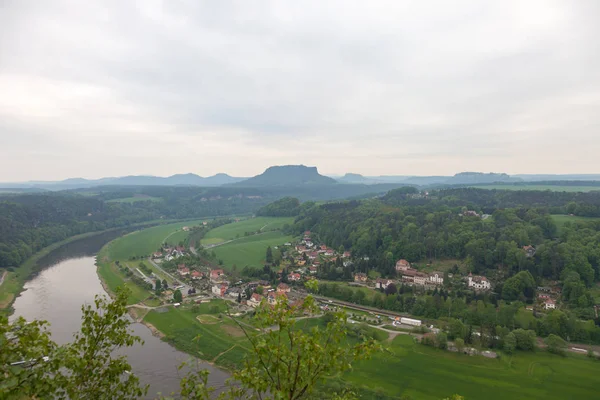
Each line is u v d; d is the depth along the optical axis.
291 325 16.48
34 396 13.17
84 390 16.08
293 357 15.95
